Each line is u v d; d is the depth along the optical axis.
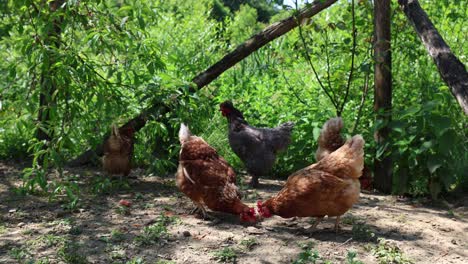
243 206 1.75
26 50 2.03
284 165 2.64
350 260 1.47
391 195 2.34
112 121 2.35
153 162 2.35
